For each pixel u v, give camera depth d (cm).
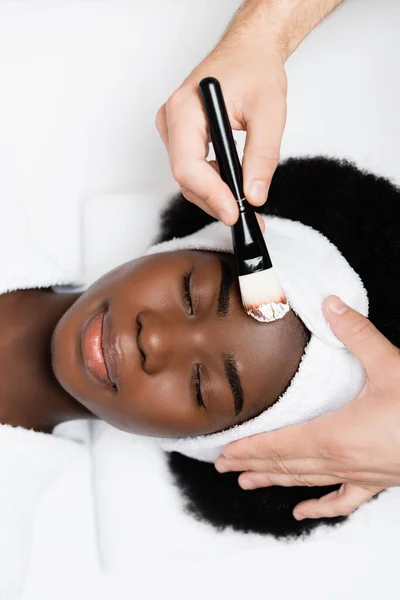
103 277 84
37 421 94
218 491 100
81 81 102
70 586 99
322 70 101
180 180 65
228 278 79
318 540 100
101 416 84
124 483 99
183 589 100
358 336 75
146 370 76
